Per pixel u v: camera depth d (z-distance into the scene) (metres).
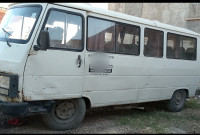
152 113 8.18
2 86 5.50
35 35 5.46
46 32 5.34
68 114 6.09
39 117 6.91
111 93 6.75
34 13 5.71
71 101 6.12
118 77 6.86
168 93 8.39
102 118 7.25
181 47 8.72
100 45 6.44
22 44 5.45
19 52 5.40
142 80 7.49
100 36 6.43
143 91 7.57
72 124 6.10
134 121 7.04
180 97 8.98
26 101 5.40
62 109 6.02
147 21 7.61
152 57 7.70
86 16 6.18
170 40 8.31
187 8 14.11
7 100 5.44
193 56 9.22
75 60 5.95
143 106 8.65
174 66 8.42
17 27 5.86
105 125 6.57
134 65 7.20
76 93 6.02
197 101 10.69
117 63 6.78
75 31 5.98
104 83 6.56
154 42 7.79
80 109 6.18
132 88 7.25
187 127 6.90
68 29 5.88
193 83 9.29
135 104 8.05
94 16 6.32
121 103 7.07
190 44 9.09
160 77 8.02
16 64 5.31
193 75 9.23
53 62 5.63
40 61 5.47
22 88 5.30
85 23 6.14
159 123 7.07
